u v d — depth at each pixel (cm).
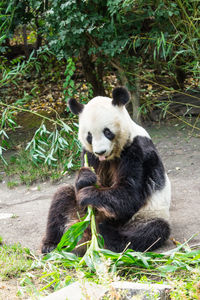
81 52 1119
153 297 364
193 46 917
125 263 508
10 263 536
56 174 916
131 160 565
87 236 591
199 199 745
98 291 375
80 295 371
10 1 995
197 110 1124
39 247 612
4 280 504
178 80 1248
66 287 389
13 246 601
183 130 1062
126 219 577
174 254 499
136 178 564
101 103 556
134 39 971
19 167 966
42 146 1040
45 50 1026
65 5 891
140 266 511
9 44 1633
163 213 596
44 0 978
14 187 902
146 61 1144
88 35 990
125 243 560
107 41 968
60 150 894
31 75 1568
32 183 909
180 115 1123
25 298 441
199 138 1012
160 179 595
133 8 941
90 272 489
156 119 1127
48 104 1345
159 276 491
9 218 729
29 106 1355
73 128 991
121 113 561
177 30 964
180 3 905
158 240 570
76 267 473
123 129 550
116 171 583
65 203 599
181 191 783
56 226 593
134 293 377
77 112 594
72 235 531
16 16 1069
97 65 1157
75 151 969
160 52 1079
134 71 1037
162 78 1307
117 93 554
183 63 1196
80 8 927
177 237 612
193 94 1219
